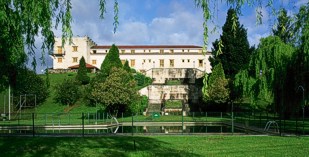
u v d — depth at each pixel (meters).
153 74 79.62
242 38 60.53
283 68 30.23
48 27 7.80
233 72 60.47
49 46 8.33
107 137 21.11
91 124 36.25
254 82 37.41
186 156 14.11
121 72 48.97
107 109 48.53
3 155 14.29
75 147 16.56
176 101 64.94
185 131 31.06
